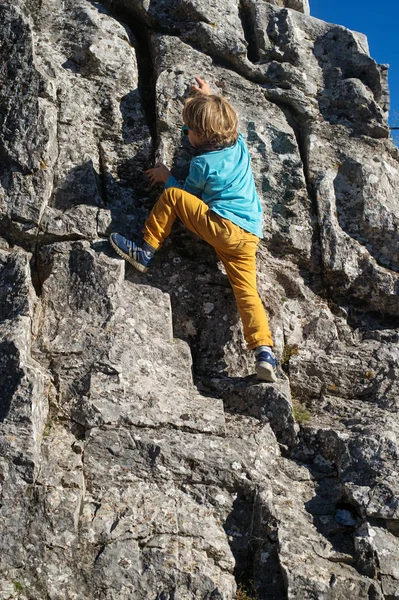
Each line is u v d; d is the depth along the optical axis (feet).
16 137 16.37
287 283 17.06
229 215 15.28
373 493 13.16
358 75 18.93
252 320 15.03
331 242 17.16
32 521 12.30
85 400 13.83
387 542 12.67
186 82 17.78
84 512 12.68
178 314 16.10
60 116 17.10
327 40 19.17
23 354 13.60
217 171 15.40
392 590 12.14
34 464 12.62
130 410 13.78
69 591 11.97
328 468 14.20
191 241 16.48
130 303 15.38
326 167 17.94
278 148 17.81
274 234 17.16
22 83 16.71
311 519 13.15
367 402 15.61
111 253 15.97
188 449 13.50
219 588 11.96
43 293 15.25
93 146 17.35
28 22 16.96
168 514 12.80
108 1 19.36
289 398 14.89
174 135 17.19
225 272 16.25
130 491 13.07
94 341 14.48
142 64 19.10
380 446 13.85
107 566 12.11
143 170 17.34
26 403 13.06
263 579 12.39
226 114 15.61
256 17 18.90
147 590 12.00
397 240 17.35
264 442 14.20
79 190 16.67
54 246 15.79
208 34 18.33
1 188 16.16
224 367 15.71
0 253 15.49
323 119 18.44
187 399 14.49
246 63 18.45
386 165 18.21
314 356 16.12
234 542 12.86
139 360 14.55
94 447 13.41
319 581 11.99
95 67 17.95
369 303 17.28
